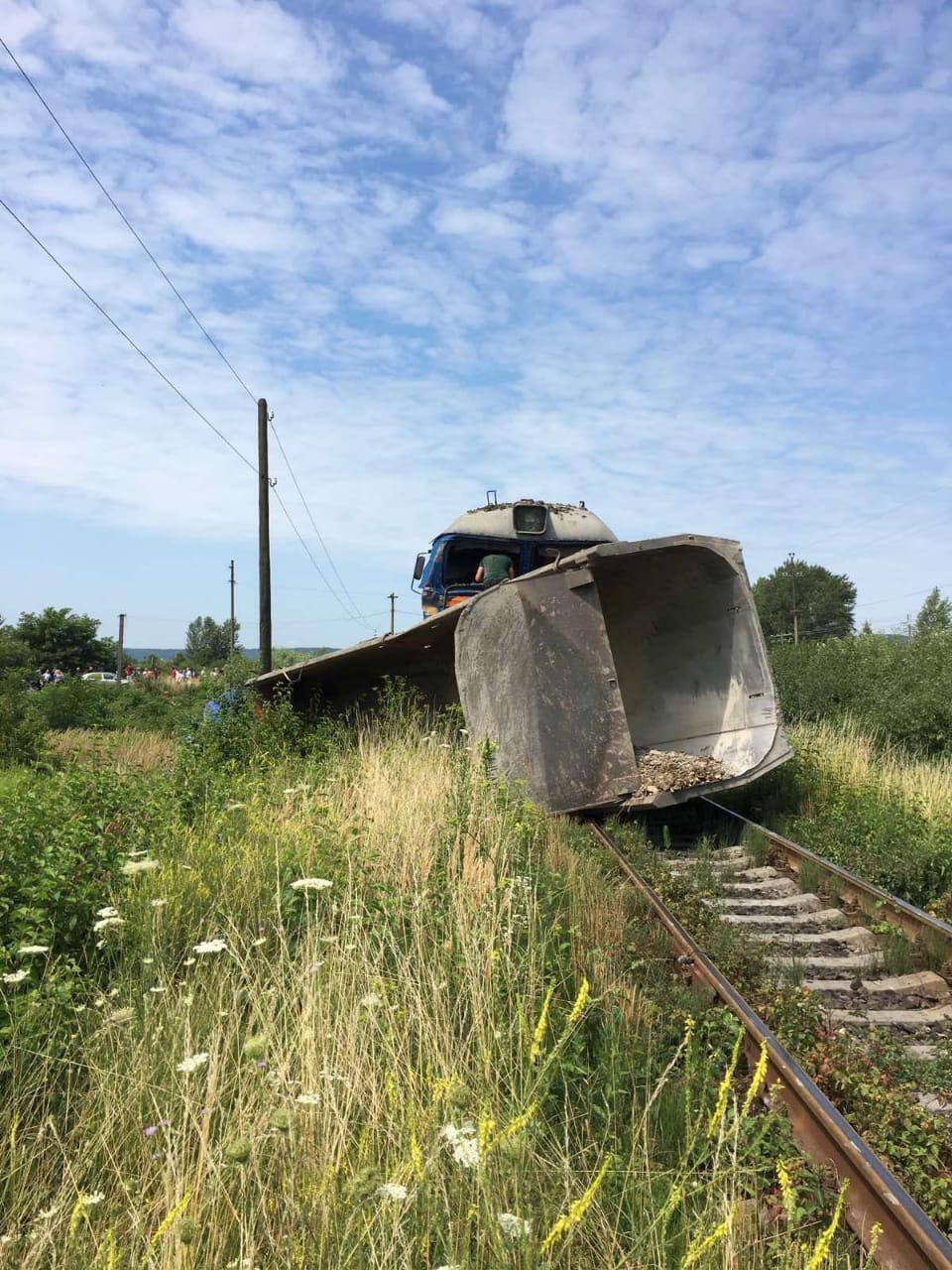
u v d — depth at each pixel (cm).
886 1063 514
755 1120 430
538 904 618
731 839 1091
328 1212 291
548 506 1453
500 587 1105
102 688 3123
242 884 594
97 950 505
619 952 617
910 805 1124
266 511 2559
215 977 454
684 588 1219
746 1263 318
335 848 637
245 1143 273
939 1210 385
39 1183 329
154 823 752
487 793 832
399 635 1226
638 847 976
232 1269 273
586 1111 406
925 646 1791
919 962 690
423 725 1329
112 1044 405
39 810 653
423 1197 298
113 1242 269
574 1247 313
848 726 1648
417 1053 396
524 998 448
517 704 1067
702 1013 540
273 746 1285
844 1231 367
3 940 496
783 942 740
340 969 444
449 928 526
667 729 1274
